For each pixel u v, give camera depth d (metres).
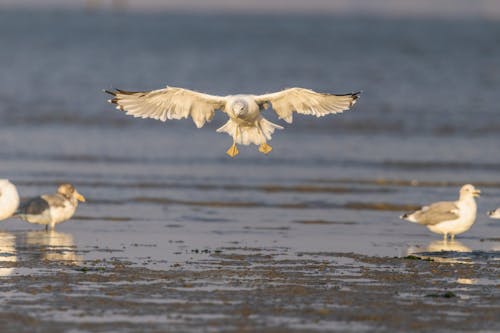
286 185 25.23
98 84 55.84
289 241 17.58
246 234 18.30
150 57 78.94
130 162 28.97
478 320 11.59
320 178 26.62
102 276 13.98
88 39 107.94
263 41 109.75
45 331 10.88
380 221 20.33
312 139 34.94
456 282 13.91
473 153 32.00
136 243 17.09
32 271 14.34
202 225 19.31
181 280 13.77
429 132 37.25
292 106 11.95
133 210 21.08
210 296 12.73
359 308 12.16
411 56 83.31
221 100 11.81
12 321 11.28
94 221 19.59
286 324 11.32
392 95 50.97
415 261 15.64
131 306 12.10
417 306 12.29
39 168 27.22
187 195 23.33
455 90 53.94
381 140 34.91
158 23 176.75
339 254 16.25
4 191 18.20
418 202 22.92
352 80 60.50
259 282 13.70
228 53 85.75
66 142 33.00
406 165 29.27
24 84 53.62
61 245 16.80
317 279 13.98
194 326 11.18
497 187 25.45
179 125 37.94
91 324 11.20
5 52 81.06
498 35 132.38
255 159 30.22
